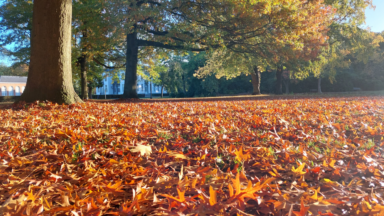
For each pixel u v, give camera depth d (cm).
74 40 2389
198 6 2066
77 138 337
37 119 534
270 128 425
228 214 143
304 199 154
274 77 5259
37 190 182
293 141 355
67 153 274
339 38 2894
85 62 2595
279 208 147
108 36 2230
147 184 187
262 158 254
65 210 143
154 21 2064
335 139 360
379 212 134
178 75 4516
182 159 259
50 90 894
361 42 2853
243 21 1967
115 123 461
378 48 3750
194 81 5547
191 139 364
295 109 695
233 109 760
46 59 893
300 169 200
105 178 202
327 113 606
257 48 2262
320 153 291
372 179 197
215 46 2227
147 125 447
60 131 353
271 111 651
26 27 2264
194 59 5347
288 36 2005
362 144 330
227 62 2853
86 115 604
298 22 1908
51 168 231
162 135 380
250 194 148
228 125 439
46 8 883
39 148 306
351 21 2855
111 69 3331
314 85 4753
